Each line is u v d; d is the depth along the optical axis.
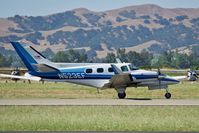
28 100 115.50
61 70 132.12
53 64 133.00
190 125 72.62
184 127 70.94
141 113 86.81
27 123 73.75
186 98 126.75
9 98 124.12
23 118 78.94
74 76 131.38
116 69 125.06
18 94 141.38
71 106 98.38
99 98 126.12
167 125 72.62
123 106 98.44
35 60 133.75
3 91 155.00
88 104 103.75
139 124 73.50
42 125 72.19
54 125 72.31
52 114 84.75
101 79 130.00
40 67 132.50
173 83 125.25
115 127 71.00
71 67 132.38
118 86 125.94
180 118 79.94
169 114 85.62
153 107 96.56
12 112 87.69
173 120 77.44
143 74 124.38
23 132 66.12
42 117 80.38
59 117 80.56
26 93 146.75
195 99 121.19
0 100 115.06
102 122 75.31
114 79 123.06
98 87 130.38
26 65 133.88
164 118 80.00
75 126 71.69
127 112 88.19
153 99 121.12
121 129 69.56
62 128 70.06
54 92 154.88
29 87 186.12
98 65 131.00
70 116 82.06
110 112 88.12
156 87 125.38
